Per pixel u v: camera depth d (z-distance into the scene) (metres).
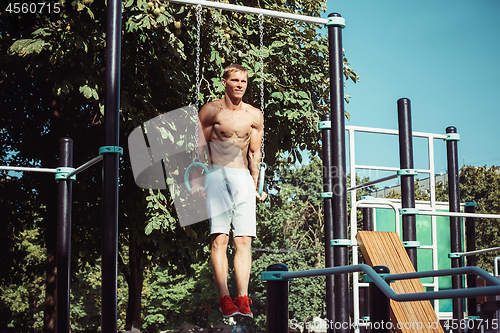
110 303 3.27
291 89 9.63
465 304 7.77
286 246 17.50
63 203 6.07
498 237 36.56
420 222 11.23
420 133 9.46
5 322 20.70
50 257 10.76
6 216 12.46
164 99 9.96
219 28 8.67
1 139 12.16
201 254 11.49
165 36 7.97
